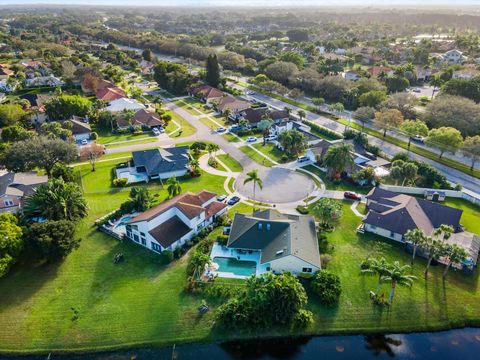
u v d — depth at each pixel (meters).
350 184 94.62
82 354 49.91
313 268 61.62
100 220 76.31
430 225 74.12
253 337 52.28
